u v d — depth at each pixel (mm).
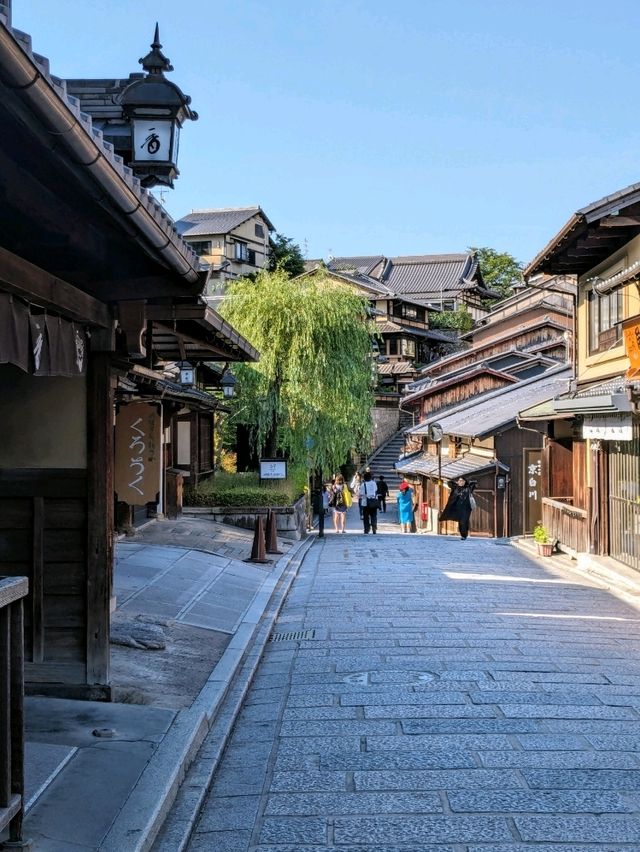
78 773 5672
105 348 7457
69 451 7523
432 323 71562
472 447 34000
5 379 7574
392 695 8172
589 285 19844
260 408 27953
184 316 8500
